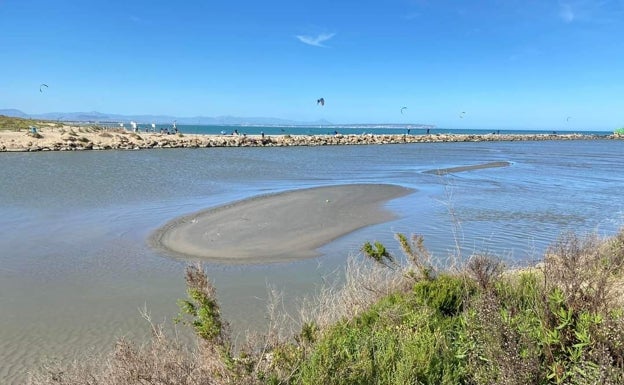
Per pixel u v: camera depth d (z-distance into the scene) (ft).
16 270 32.91
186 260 35.96
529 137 376.27
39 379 15.97
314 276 32.22
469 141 318.45
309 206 57.67
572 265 14.84
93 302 27.14
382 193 70.18
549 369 11.72
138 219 50.11
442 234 44.60
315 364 13.03
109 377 13.26
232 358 12.44
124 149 162.09
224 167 110.63
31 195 65.10
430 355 13.12
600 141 385.09
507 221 51.19
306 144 219.41
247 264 35.12
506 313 13.23
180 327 23.40
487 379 11.81
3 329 23.40
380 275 21.33
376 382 12.75
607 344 11.36
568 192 76.79
